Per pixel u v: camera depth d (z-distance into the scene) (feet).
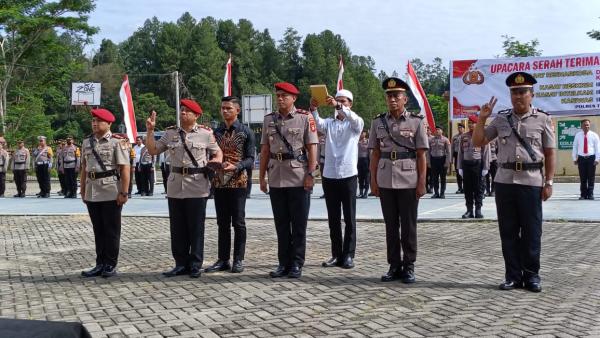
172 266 28.17
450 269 26.63
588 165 56.03
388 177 24.16
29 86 147.95
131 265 28.63
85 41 144.46
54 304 21.52
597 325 18.13
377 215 46.26
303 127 25.44
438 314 19.52
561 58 83.66
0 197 73.36
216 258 30.19
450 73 87.51
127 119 71.00
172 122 232.12
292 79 310.24
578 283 23.72
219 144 26.50
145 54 280.31
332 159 27.04
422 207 52.47
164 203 61.11
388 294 22.18
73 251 33.19
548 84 84.48
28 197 73.31
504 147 22.88
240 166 25.96
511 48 147.23
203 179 25.63
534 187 22.41
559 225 40.29
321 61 295.89
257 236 37.27
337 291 22.74
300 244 25.41
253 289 23.20
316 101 26.35
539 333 17.39
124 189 25.80
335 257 27.73
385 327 18.19
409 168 24.03
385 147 24.49
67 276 26.43
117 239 26.14
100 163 25.70
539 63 84.53
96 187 25.71
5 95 140.26
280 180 25.35
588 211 46.96
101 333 17.98
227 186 26.11
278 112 25.98
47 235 39.52
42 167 72.95
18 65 142.31
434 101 192.34
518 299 21.29
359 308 20.34
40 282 25.26
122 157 25.81
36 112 143.33
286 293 22.50
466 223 41.96
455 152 67.26
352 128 26.86
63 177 72.08
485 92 86.22
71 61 170.09
